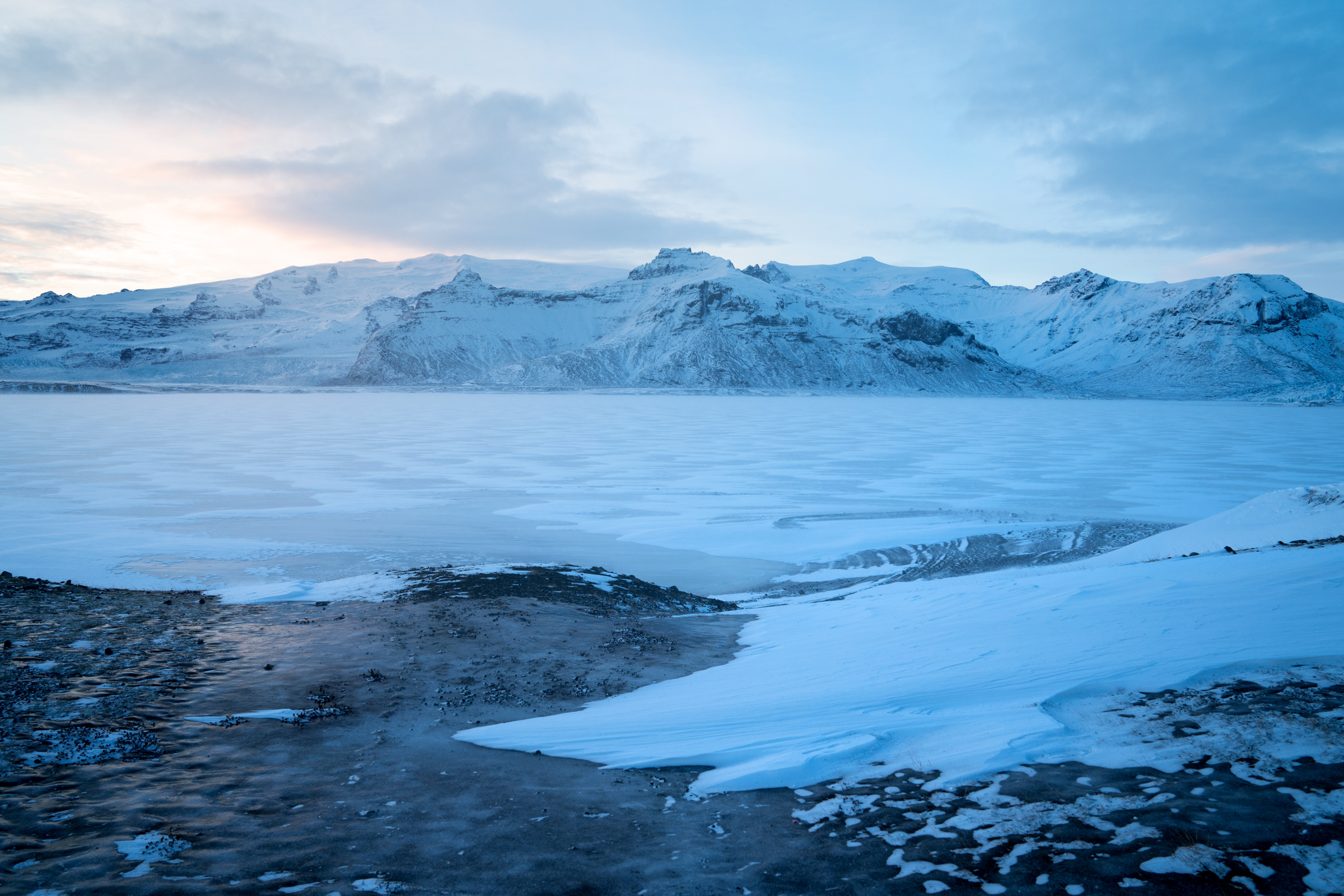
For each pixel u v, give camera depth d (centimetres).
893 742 761
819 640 1350
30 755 752
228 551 3047
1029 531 3388
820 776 694
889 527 3600
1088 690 845
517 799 670
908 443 8419
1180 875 477
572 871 544
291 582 2083
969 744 725
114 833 607
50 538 3170
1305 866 472
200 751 789
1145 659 924
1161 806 565
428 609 1556
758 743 779
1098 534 3300
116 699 927
